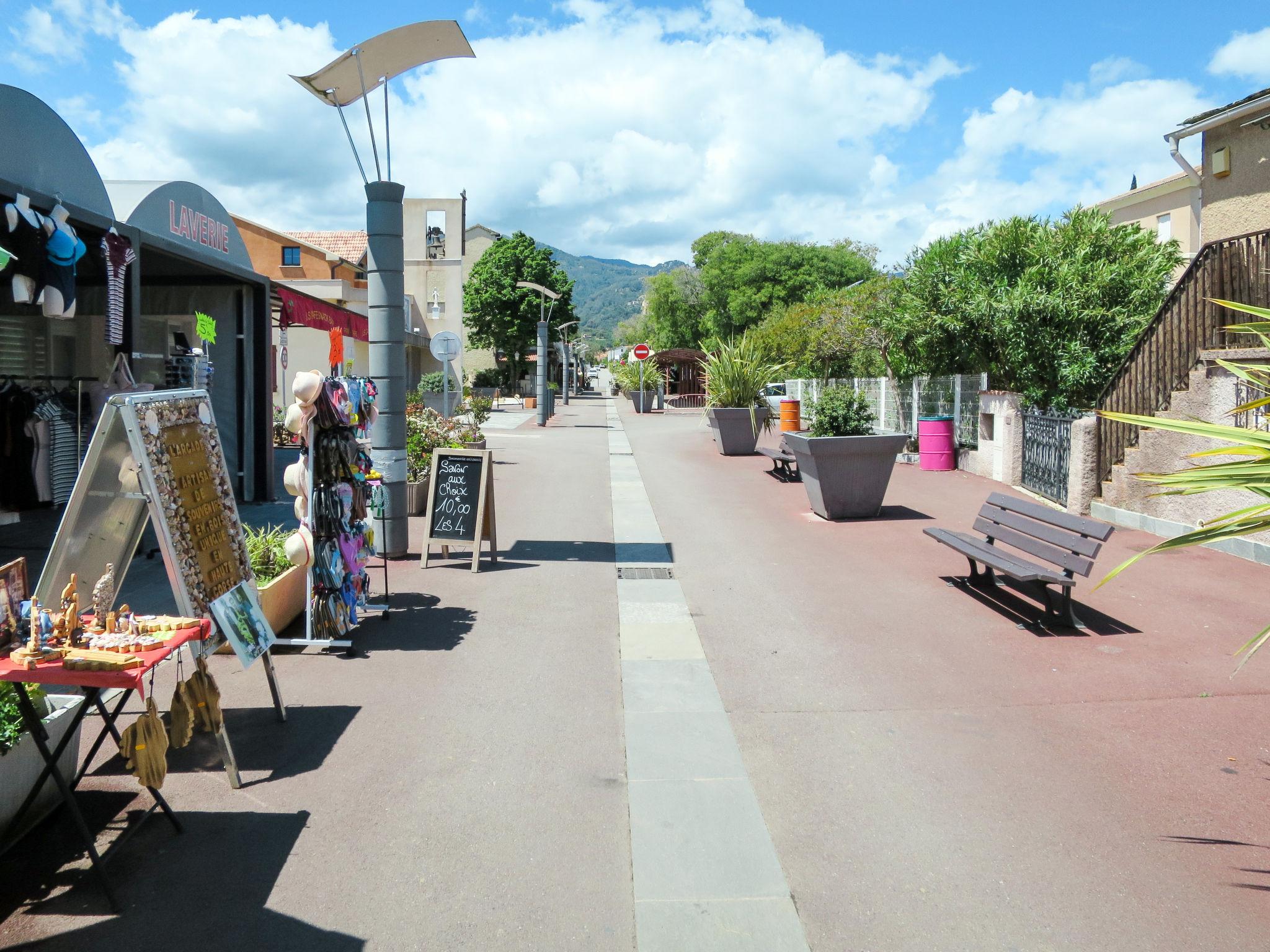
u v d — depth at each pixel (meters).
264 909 3.04
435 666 5.58
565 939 2.91
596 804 3.81
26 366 11.86
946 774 4.10
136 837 3.51
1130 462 10.06
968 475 14.87
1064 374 15.29
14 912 3.01
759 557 8.86
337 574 5.88
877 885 3.21
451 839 3.52
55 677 3.03
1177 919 3.02
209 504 4.27
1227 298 9.05
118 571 4.04
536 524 10.70
